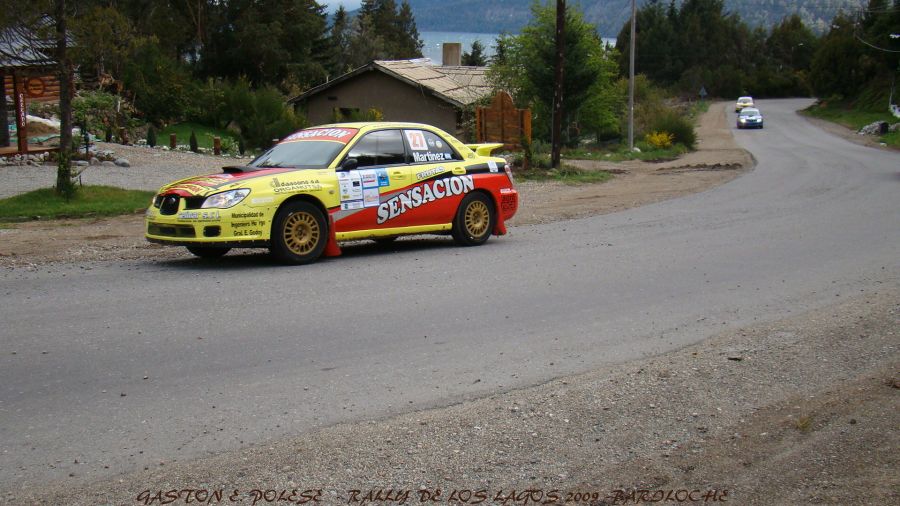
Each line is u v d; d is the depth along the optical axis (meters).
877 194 20.55
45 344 6.91
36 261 10.75
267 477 4.63
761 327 7.88
